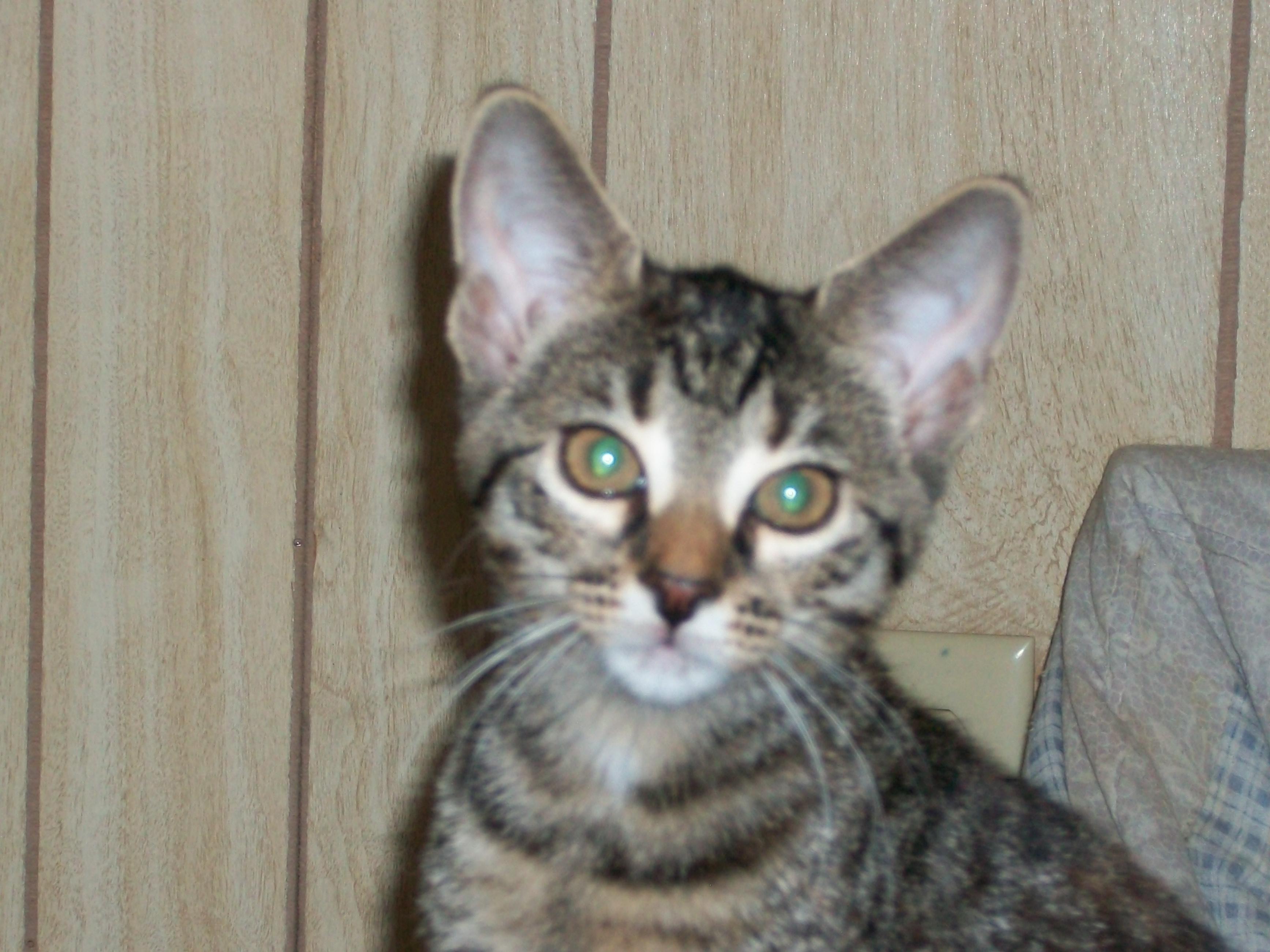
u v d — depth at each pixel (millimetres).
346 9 691
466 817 577
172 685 708
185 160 699
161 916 712
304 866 706
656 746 572
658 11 685
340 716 702
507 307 580
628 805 568
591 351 572
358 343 698
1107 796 623
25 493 708
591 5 687
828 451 569
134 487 706
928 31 677
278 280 699
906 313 580
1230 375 672
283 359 701
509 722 581
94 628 709
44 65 699
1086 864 587
